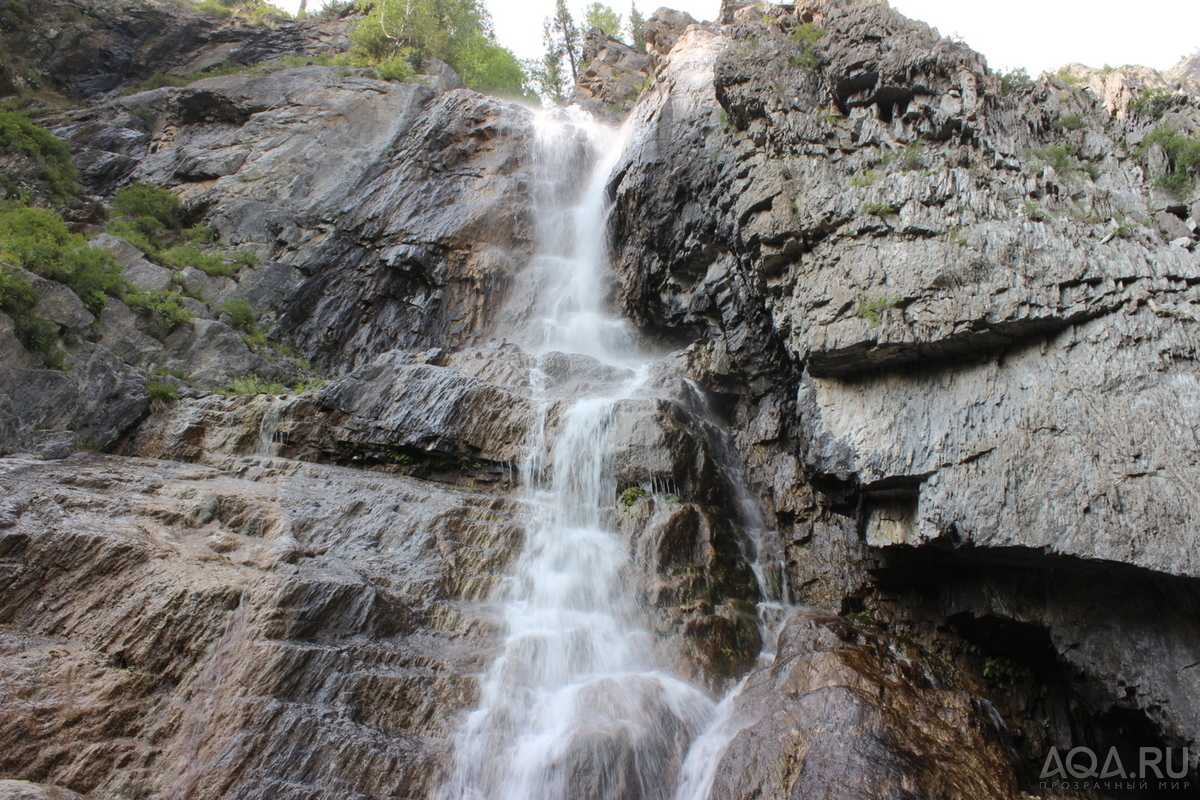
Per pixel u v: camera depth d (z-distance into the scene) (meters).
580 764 7.66
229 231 22.42
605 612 10.48
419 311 21.22
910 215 10.70
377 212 22.83
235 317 18.55
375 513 11.34
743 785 7.39
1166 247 9.71
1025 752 10.03
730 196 13.45
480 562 10.78
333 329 20.80
